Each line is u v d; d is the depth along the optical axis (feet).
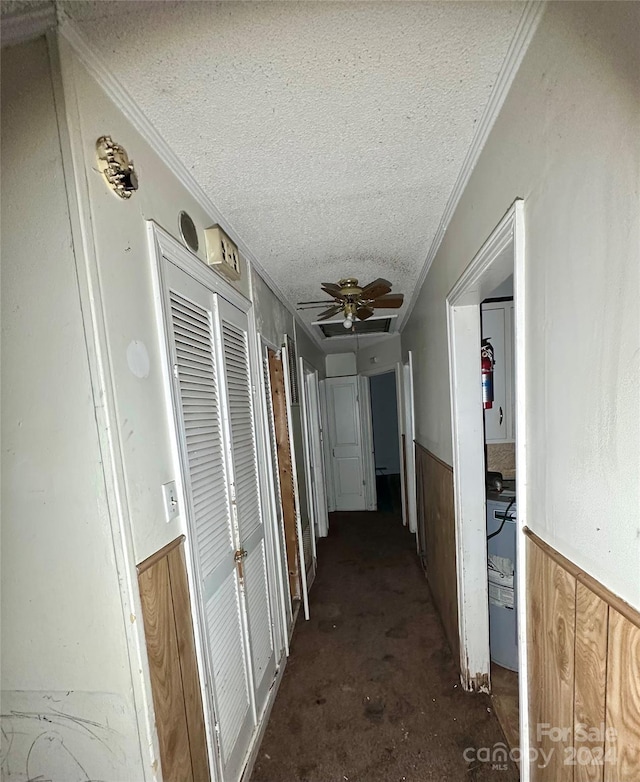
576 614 2.76
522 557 3.63
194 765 3.91
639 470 2.05
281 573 7.98
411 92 3.38
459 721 6.05
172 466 3.90
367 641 8.23
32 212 2.85
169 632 3.58
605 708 2.48
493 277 4.60
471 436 6.38
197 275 4.75
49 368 2.94
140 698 3.15
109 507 2.99
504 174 3.59
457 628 7.07
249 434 6.57
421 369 9.96
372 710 6.39
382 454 25.00
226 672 4.88
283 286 8.80
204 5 2.56
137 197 3.52
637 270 1.96
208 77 3.11
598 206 2.25
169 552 3.67
